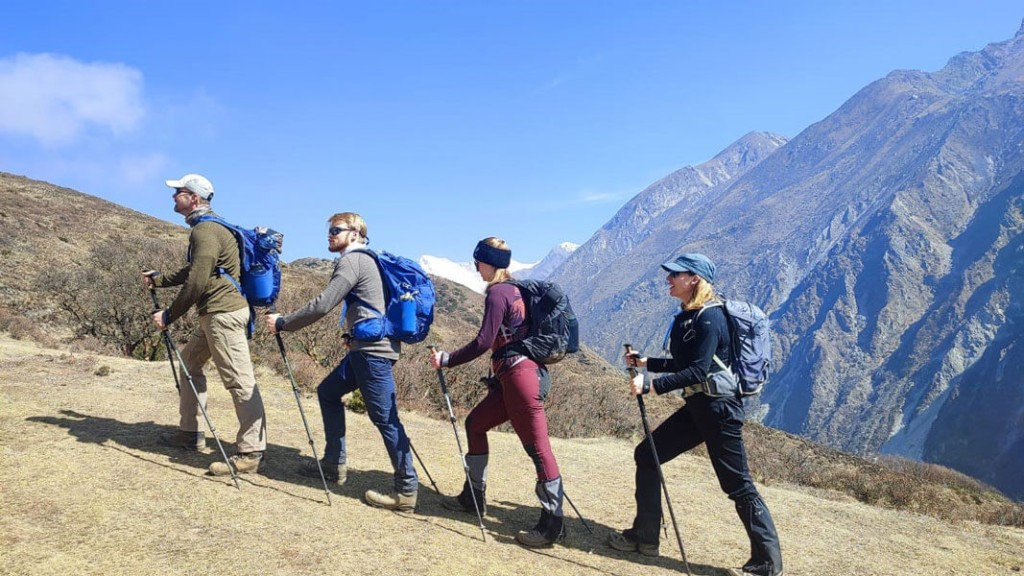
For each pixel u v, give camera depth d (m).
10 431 5.28
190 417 5.45
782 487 9.66
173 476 4.81
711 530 5.79
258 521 4.28
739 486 4.49
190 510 4.28
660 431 4.89
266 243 5.11
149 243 21.62
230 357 4.97
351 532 4.36
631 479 7.30
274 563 3.76
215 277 4.89
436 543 4.43
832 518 6.91
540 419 4.66
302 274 37.38
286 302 14.05
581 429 13.50
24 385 6.93
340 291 4.59
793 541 5.83
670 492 7.07
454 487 5.90
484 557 4.34
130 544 3.73
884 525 6.96
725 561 4.99
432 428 8.55
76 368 8.23
